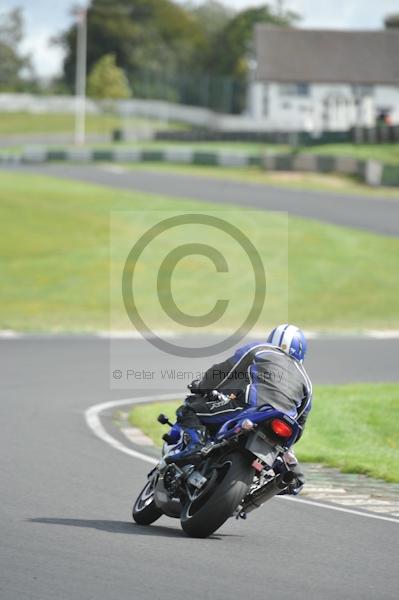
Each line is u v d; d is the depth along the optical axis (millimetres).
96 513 28672
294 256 118312
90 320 90562
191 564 23188
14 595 19969
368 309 99812
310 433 44438
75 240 123562
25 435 42125
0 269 110688
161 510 27094
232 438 25734
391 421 46219
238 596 20781
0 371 62250
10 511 28031
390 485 35094
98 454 38719
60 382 58719
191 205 144375
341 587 22078
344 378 62594
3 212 137375
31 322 89125
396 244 127812
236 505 25484
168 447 27578
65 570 21969
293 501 32062
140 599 20141
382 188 181250
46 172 191500
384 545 26516
